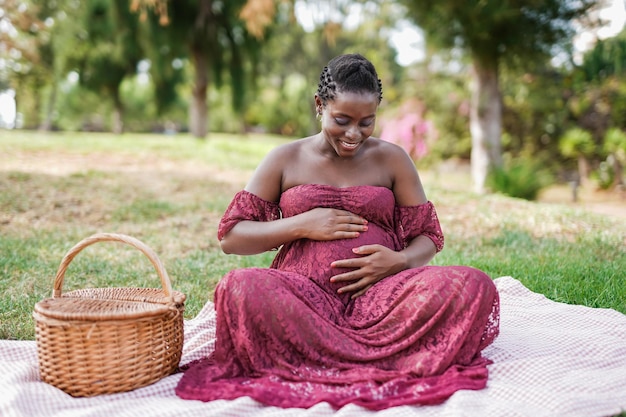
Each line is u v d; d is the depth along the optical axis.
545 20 10.14
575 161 14.30
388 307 2.88
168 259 5.82
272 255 6.04
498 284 4.56
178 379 2.88
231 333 2.83
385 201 3.20
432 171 15.82
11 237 6.48
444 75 14.82
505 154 14.63
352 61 2.98
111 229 7.10
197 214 8.05
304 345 2.80
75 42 21.11
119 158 12.84
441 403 2.59
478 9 9.66
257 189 3.26
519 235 6.83
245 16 12.99
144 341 2.78
